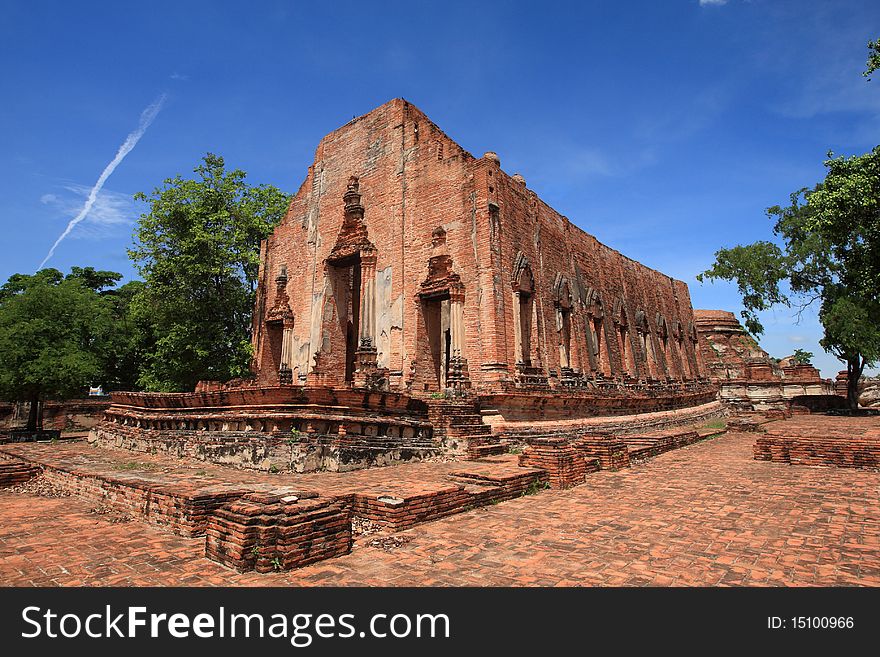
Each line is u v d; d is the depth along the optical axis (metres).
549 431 19.61
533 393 19.41
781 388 47.94
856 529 7.30
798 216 37.28
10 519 8.21
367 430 13.95
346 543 6.43
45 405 33.38
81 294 25.48
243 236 28.78
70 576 5.69
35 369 22.00
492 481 9.91
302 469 11.91
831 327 32.22
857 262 27.80
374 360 22.39
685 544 6.72
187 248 27.08
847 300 31.97
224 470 12.58
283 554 5.80
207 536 6.29
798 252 35.81
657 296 40.59
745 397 48.03
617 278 34.00
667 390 34.78
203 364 28.16
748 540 6.84
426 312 21.72
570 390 22.52
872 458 12.77
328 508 6.42
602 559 6.17
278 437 12.77
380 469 13.02
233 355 28.72
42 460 13.27
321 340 24.94
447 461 14.70
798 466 13.54
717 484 11.08
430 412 16.28
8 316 23.12
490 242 19.92
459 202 21.08
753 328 40.06
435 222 21.67
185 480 9.21
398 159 23.64
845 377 52.78
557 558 6.22
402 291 22.16
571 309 26.41
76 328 24.34
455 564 6.03
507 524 7.83
